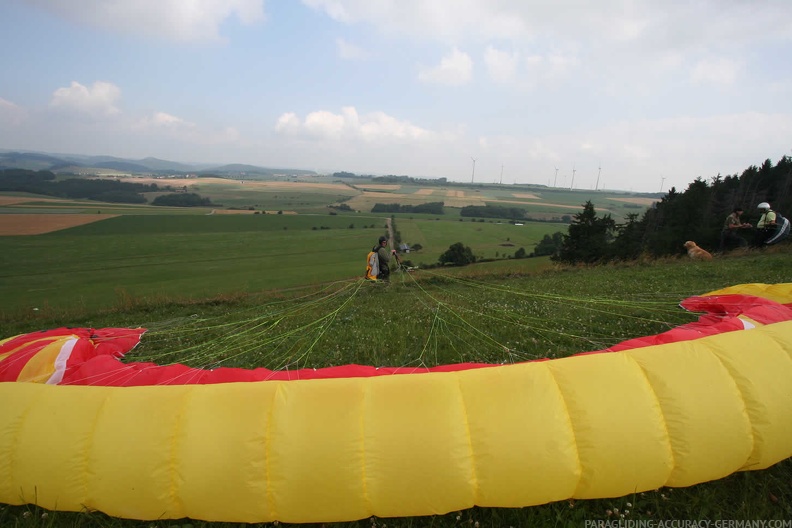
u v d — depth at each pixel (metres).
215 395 4.13
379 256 12.87
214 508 3.76
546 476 3.70
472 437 3.84
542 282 12.61
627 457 3.75
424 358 6.50
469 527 3.73
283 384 4.21
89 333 7.62
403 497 3.68
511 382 4.07
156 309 13.32
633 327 7.51
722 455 3.84
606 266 15.38
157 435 3.93
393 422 3.85
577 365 4.22
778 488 3.96
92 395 4.28
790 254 13.93
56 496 3.90
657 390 4.05
